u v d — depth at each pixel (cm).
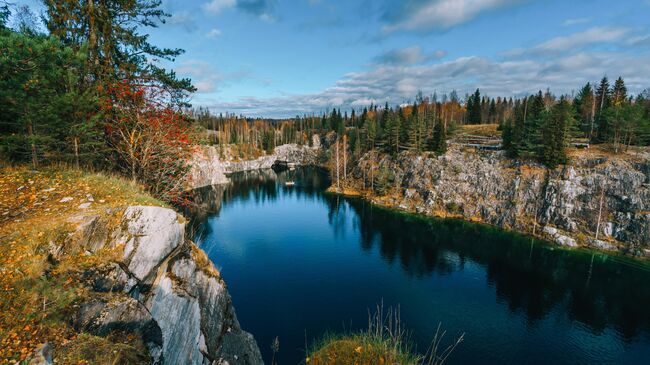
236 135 14862
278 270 3759
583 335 2689
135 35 1733
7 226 763
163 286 895
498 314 2973
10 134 1223
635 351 2508
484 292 3381
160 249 936
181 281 996
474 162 6825
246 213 6322
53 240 718
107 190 1094
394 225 5728
